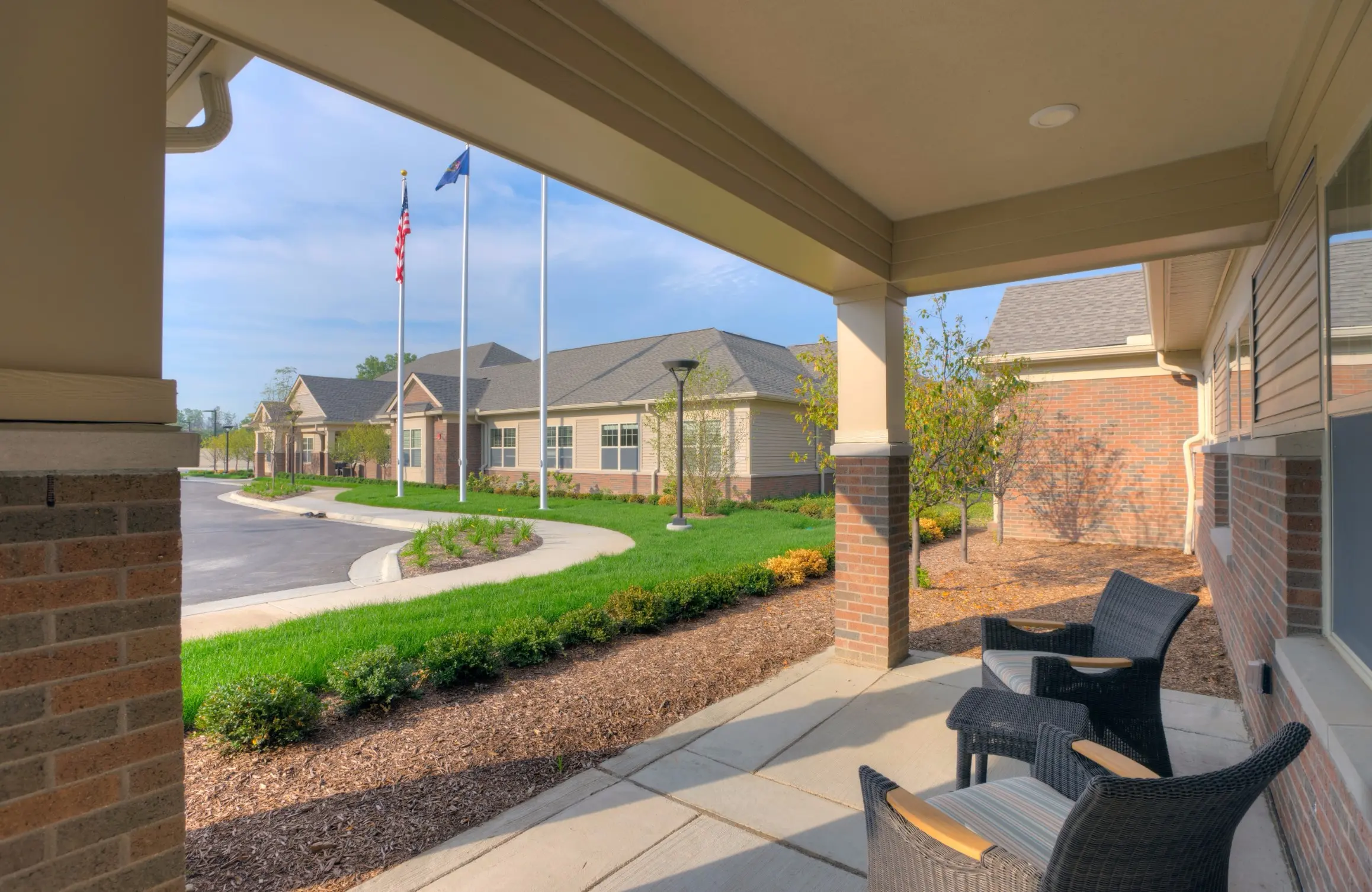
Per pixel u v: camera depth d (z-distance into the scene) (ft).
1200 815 5.36
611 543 39.40
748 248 13.92
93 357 5.50
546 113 8.84
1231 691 15.40
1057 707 9.28
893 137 12.17
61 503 5.30
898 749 12.49
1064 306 41.16
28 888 5.12
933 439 24.64
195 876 8.69
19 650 5.10
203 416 274.36
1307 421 9.50
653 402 64.34
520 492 75.72
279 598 26.30
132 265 5.70
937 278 16.21
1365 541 7.46
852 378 17.17
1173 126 11.56
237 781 11.19
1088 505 36.68
